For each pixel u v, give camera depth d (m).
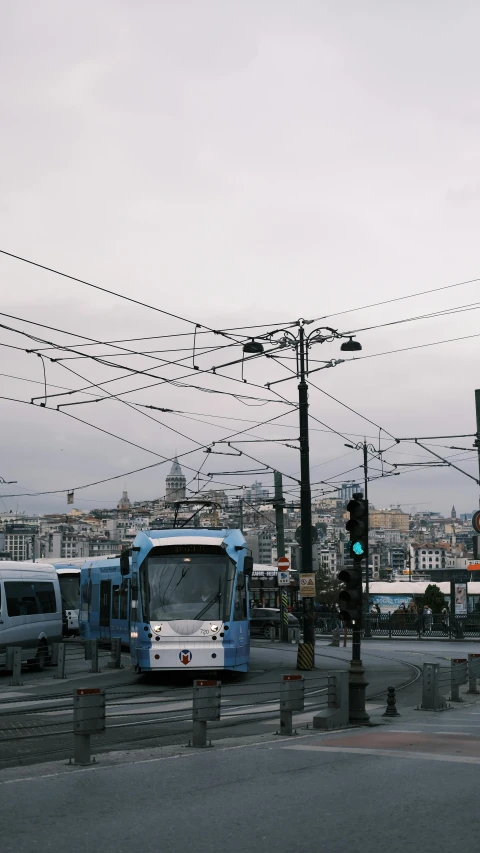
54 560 60.28
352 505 16.88
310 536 29.23
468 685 24.55
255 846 7.43
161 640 24.66
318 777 10.50
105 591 39.97
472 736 14.42
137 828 7.99
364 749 12.83
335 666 31.67
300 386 29.16
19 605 29.19
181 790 9.73
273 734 14.90
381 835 7.81
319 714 15.77
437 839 7.68
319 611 62.69
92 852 7.18
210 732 15.48
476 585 75.62
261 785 10.02
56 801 9.12
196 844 7.48
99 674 28.59
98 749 13.22
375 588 109.00
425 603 104.12
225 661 24.70
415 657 37.28
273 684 24.95
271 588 54.84
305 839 7.66
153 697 21.61
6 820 8.27
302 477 29.23
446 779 10.37
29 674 28.92
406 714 18.70
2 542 182.75
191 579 25.38
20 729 15.62
